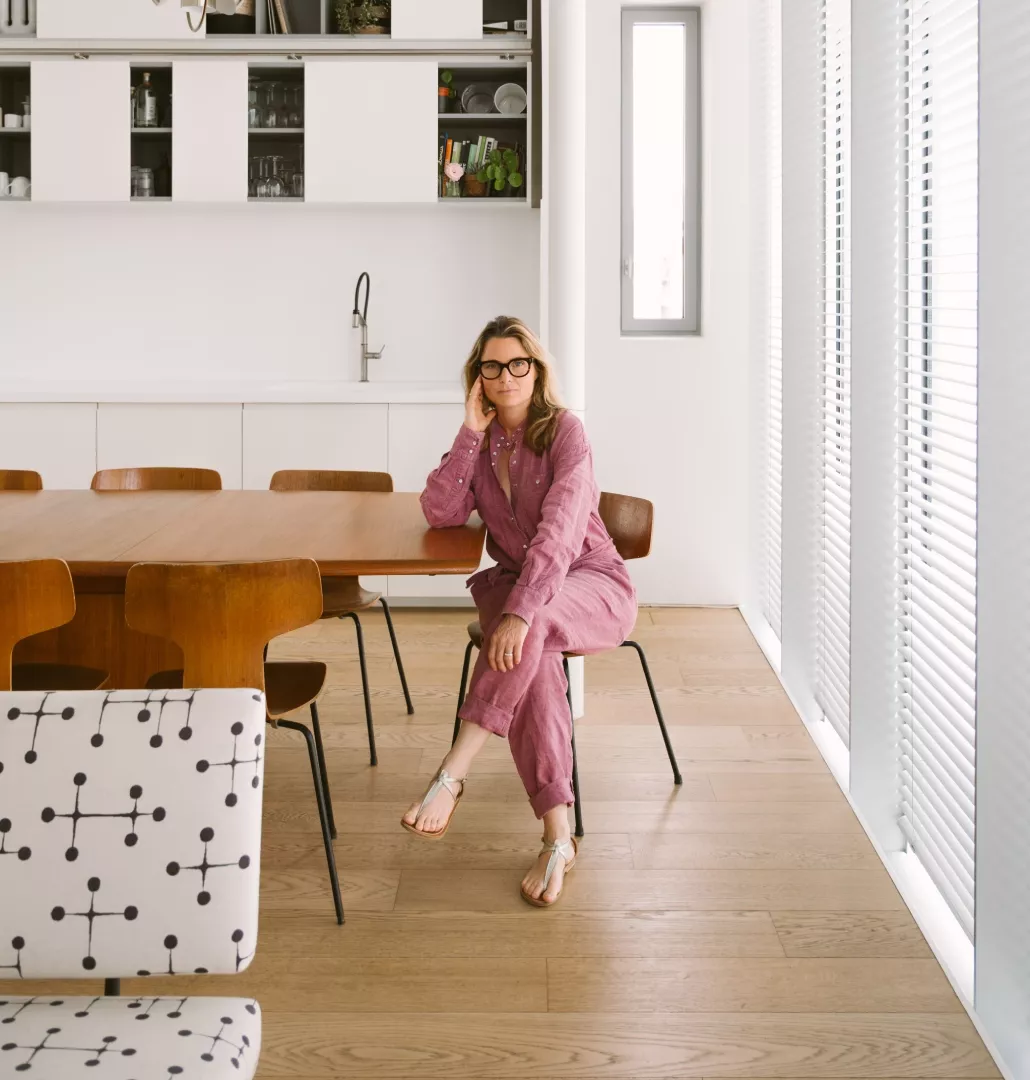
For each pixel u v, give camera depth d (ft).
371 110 17.67
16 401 17.24
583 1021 7.14
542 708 8.89
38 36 17.44
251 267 19.20
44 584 7.58
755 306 16.69
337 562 8.24
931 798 8.87
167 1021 4.62
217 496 11.51
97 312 19.27
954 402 8.79
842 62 11.64
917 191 9.29
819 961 7.86
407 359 19.34
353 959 7.86
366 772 11.28
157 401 17.24
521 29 17.53
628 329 17.94
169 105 18.33
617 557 10.02
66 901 4.69
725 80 17.13
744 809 10.40
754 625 16.69
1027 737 6.35
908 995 7.44
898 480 9.54
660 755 11.74
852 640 9.84
